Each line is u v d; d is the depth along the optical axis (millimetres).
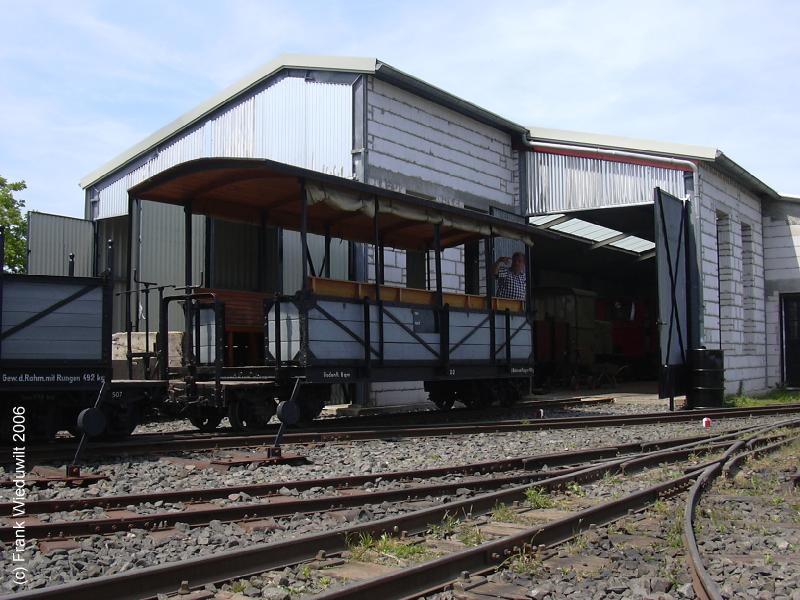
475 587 4508
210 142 20453
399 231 16344
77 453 7617
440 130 20062
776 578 4695
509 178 23094
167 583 4230
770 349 28141
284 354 12039
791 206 28188
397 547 5191
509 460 8742
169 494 6488
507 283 22375
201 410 12352
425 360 13961
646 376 35375
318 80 18219
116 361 15273
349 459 9133
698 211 20438
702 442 10883
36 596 3691
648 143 20938
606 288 41375
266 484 7000
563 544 5488
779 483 7957
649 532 5859
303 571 4668
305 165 18281
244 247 18594
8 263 29656
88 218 23203
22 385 9258
